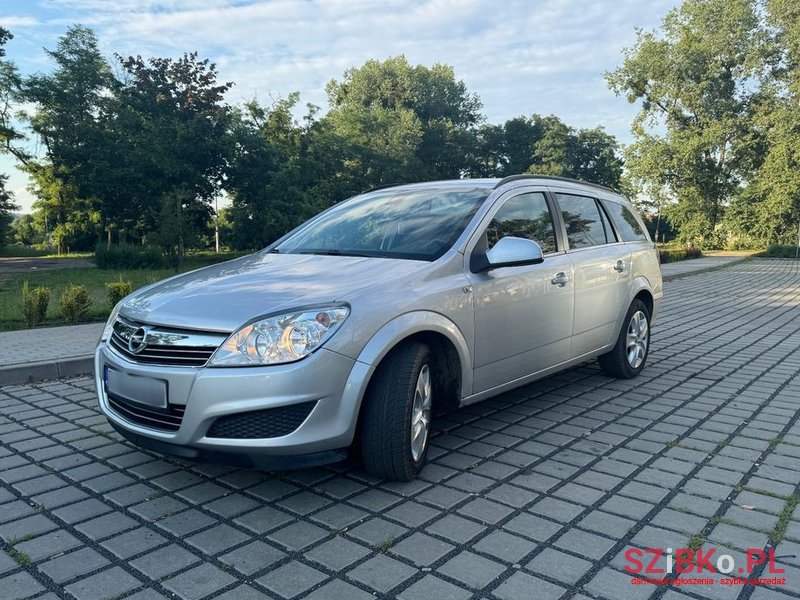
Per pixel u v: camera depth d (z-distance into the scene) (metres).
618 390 5.51
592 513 3.10
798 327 9.44
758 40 41.50
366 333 3.11
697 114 44.03
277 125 38.19
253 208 34.53
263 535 2.87
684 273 21.33
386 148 45.09
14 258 43.84
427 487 3.40
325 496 3.29
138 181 31.19
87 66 37.84
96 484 3.46
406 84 63.25
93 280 19.12
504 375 4.13
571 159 63.06
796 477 3.56
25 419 4.68
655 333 8.85
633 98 46.31
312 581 2.49
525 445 4.09
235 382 2.89
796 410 4.90
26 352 6.58
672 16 44.53
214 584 2.47
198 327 3.03
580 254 4.97
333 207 5.09
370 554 2.70
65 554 2.71
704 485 3.45
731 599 2.38
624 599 2.37
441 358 3.69
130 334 3.29
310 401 2.95
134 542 2.81
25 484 3.46
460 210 4.18
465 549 2.74
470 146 60.12
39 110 37.78
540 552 2.72
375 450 3.26
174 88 32.78
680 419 4.66
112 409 3.43
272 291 3.26
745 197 42.50
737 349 7.57
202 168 33.41
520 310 4.15
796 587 2.46
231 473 3.61
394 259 3.79
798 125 38.22
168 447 3.08
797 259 35.72
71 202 45.91
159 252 27.53
